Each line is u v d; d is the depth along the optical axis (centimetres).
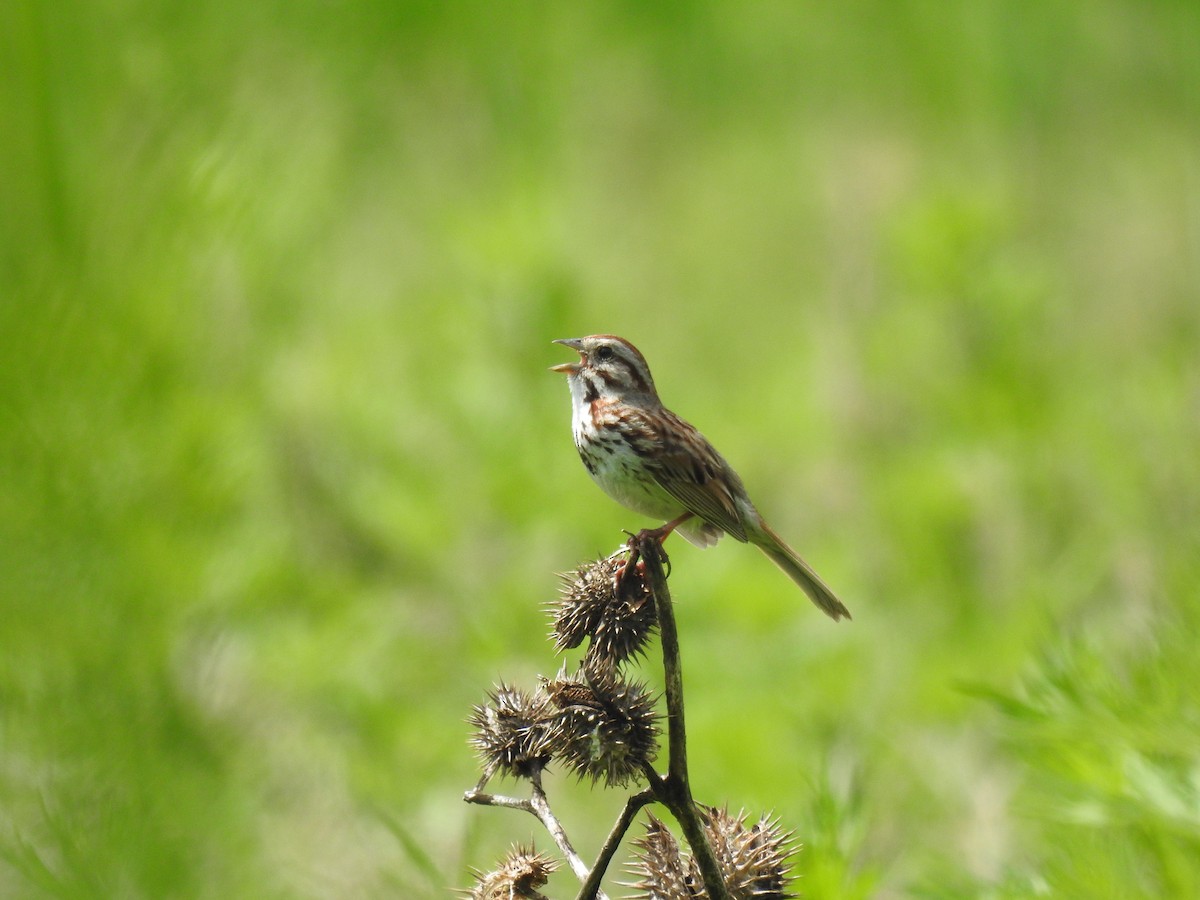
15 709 666
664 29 2044
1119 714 643
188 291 634
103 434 643
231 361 721
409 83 1278
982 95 1933
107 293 600
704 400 1772
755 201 2141
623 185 2122
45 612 664
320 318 1218
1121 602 1199
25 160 552
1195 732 638
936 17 1977
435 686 1179
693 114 2127
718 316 2022
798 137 2130
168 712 728
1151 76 1902
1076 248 1870
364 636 1071
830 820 692
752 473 1583
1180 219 1859
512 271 1380
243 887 750
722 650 1252
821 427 1572
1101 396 1484
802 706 1184
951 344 1514
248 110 615
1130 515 1314
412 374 1356
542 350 1367
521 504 1285
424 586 1240
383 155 1412
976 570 1353
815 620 1295
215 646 807
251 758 814
